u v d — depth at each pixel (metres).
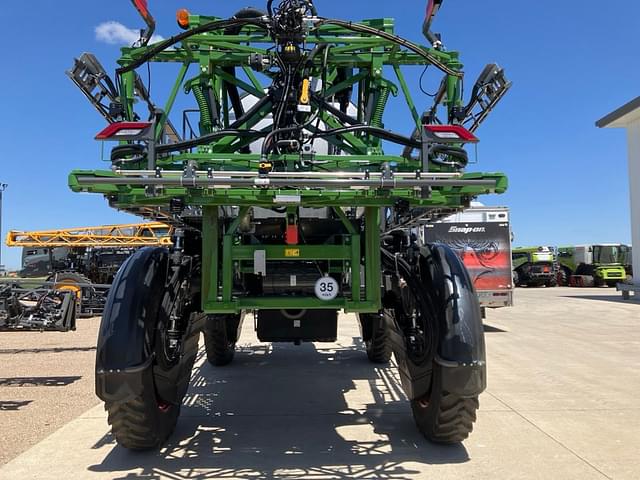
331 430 4.72
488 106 4.22
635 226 22.45
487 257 13.02
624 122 22.81
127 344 3.61
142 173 3.29
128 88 4.22
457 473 3.73
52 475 3.72
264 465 3.90
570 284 36.22
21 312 7.91
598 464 3.90
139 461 3.99
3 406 5.63
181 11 4.20
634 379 6.83
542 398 5.83
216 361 7.48
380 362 7.70
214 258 3.92
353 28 3.99
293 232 4.02
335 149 5.12
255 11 4.54
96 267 20.47
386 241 5.32
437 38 4.39
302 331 5.24
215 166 3.94
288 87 4.02
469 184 3.43
